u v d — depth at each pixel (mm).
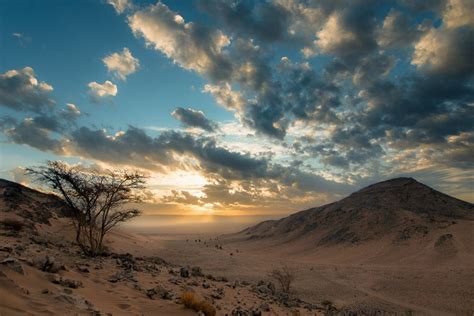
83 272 17203
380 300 55375
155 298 14602
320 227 170625
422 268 85938
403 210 159875
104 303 11664
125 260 27641
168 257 87125
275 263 97062
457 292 59875
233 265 82312
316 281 68875
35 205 75562
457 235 116875
